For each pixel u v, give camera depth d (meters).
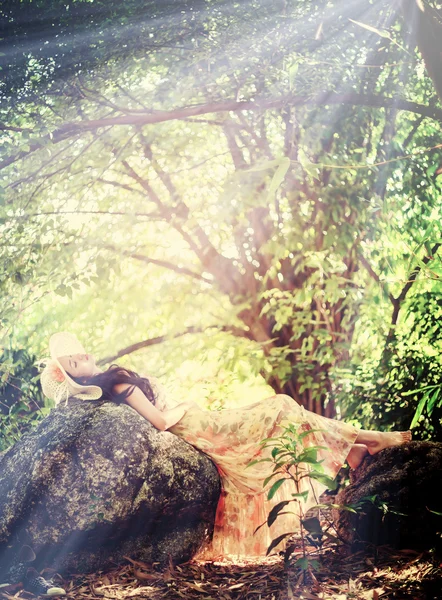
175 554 3.24
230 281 6.06
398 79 5.03
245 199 5.43
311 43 4.63
